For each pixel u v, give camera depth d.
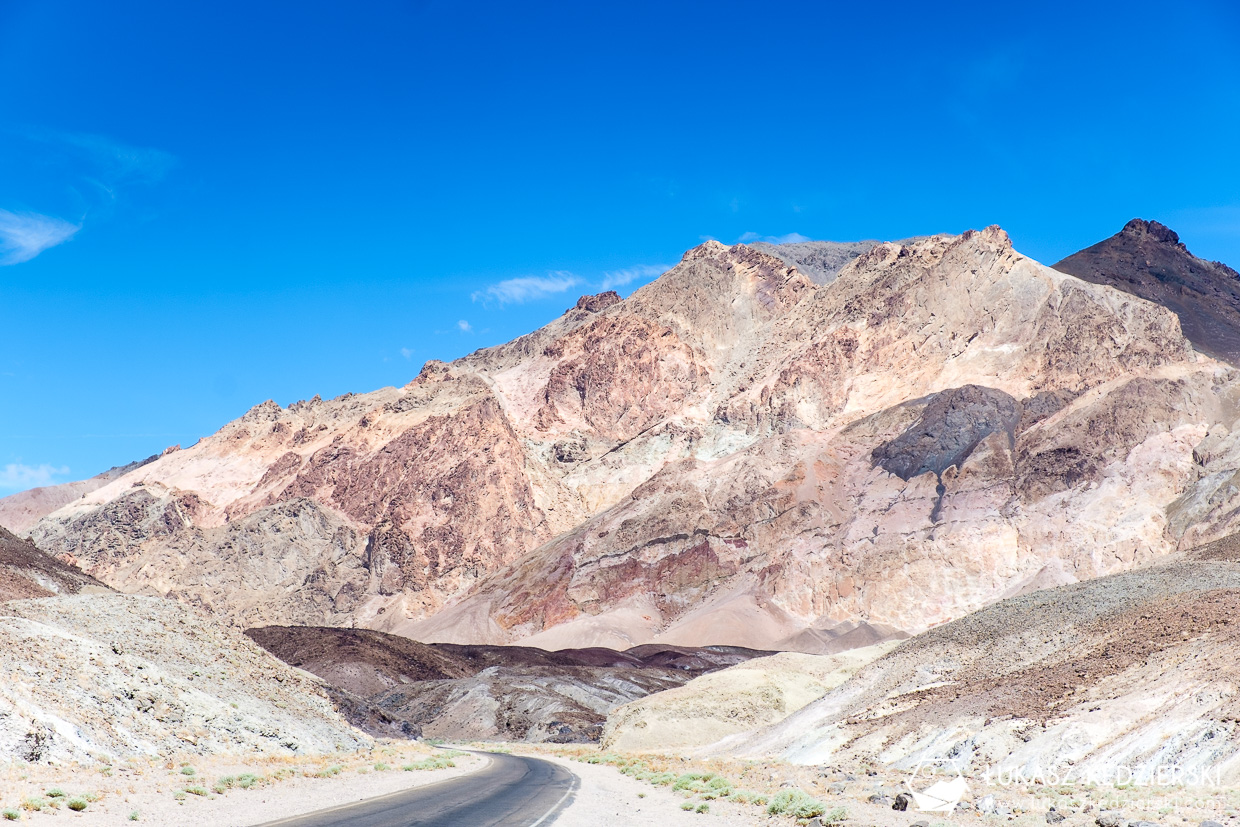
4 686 35.84
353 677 167.50
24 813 23.45
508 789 35.53
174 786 31.25
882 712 60.03
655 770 50.31
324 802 29.66
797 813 27.52
